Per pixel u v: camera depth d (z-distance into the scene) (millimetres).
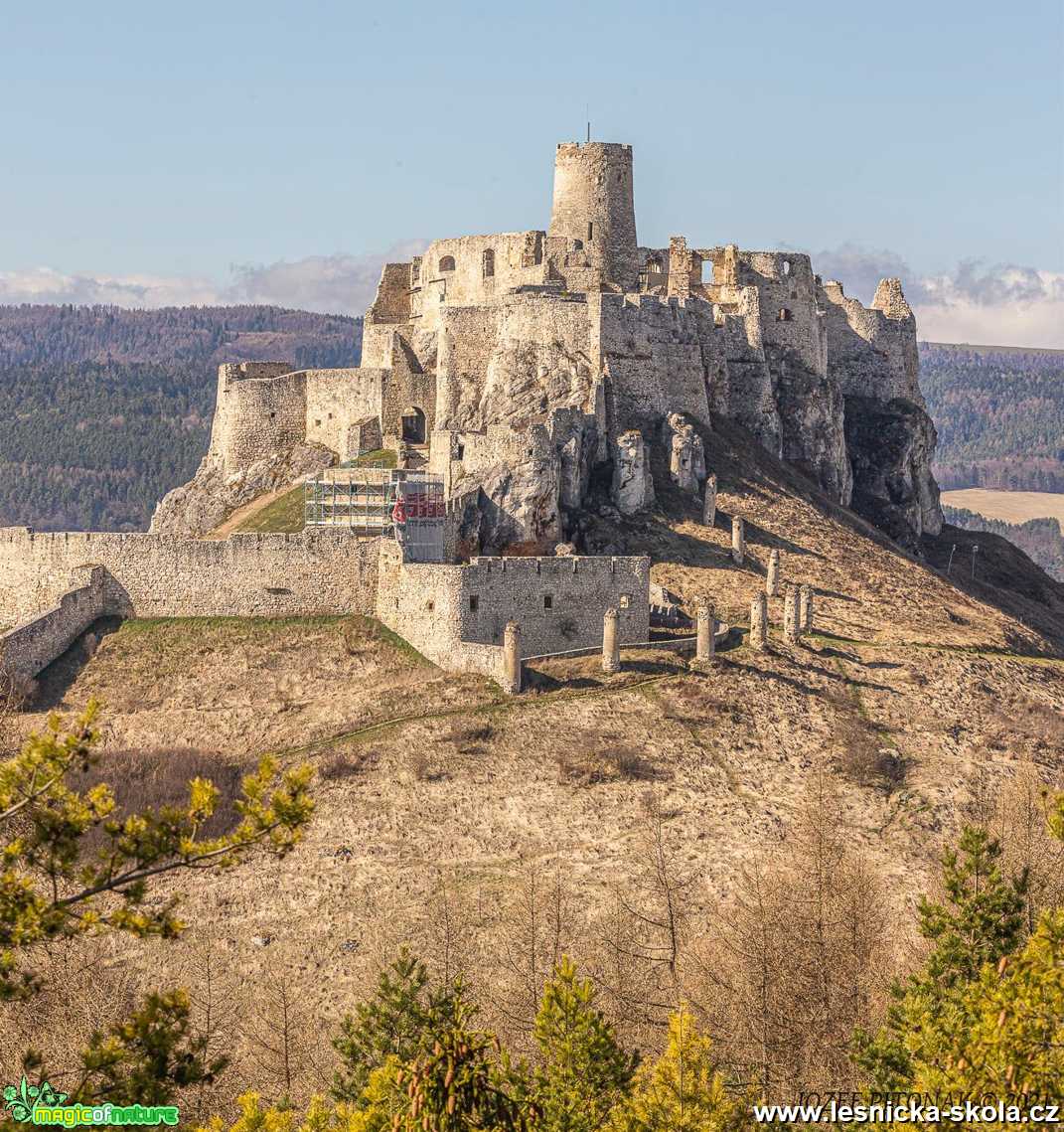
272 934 120062
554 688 162625
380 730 155000
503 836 137250
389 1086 76562
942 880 115188
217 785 143250
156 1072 57062
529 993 102500
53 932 54375
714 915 120188
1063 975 66125
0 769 55562
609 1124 78125
